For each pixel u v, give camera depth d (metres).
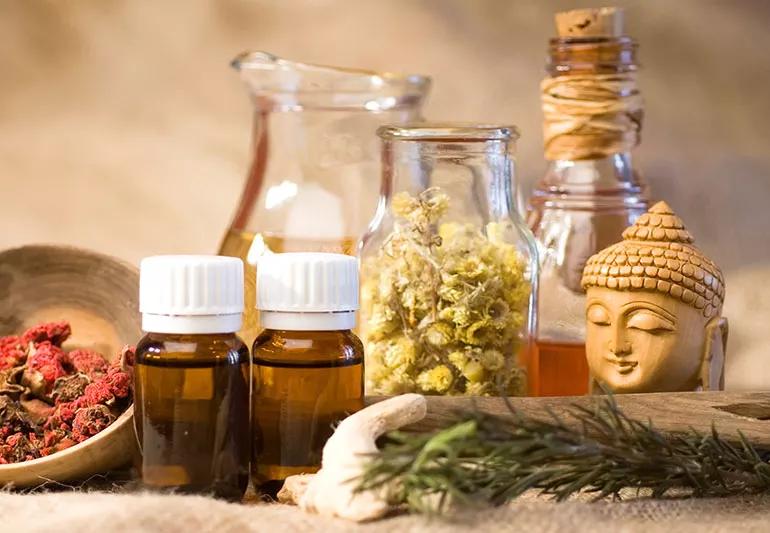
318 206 1.25
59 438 0.98
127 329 1.17
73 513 0.82
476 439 0.78
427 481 0.77
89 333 1.18
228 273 0.90
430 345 1.03
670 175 1.52
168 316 0.88
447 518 0.78
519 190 1.54
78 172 1.60
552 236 1.19
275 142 1.28
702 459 0.90
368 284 1.05
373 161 1.27
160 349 0.90
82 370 1.07
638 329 1.01
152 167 1.60
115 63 1.59
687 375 1.02
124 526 0.78
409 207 1.04
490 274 1.03
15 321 1.18
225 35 1.58
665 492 0.93
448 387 1.02
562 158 1.20
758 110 1.50
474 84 1.55
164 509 0.80
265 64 1.27
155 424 0.90
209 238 1.60
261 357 0.94
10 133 1.60
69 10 1.58
